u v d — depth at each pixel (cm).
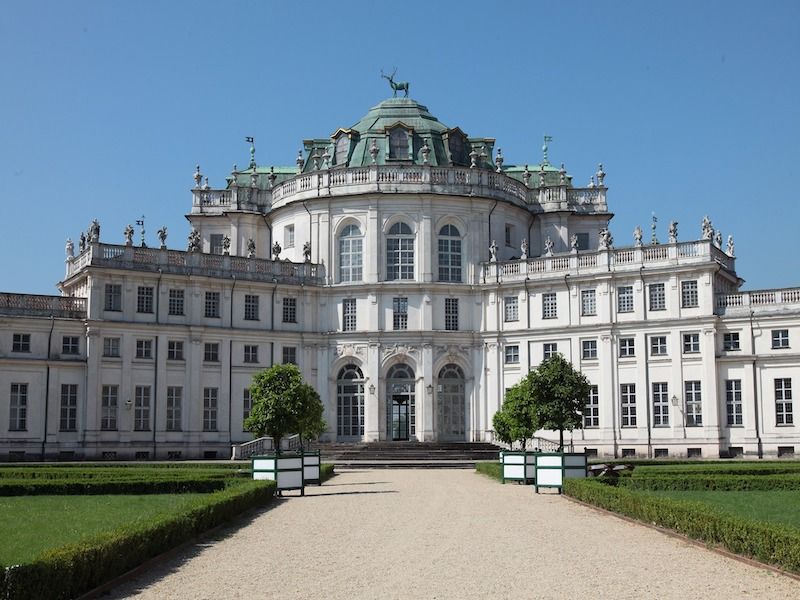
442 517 3284
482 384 8406
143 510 3312
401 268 8488
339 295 8494
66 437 7394
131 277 7725
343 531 2903
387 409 8388
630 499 3145
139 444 7606
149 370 7725
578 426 5978
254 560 2328
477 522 3119
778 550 2109
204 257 8069
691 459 6906
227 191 9412
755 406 7338
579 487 3866
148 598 1877
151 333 7756
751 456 7294
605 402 7819
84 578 1847
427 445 7806
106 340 7594
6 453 7175
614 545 2538
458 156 9125
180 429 7812
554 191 9319
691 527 2602
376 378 8319
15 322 7300
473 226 8594
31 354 7344
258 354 8206
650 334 7731
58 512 3241
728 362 7456
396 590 1933
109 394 7556
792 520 2884
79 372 7494
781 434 7231
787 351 7288
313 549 2511
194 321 7956
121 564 2047
